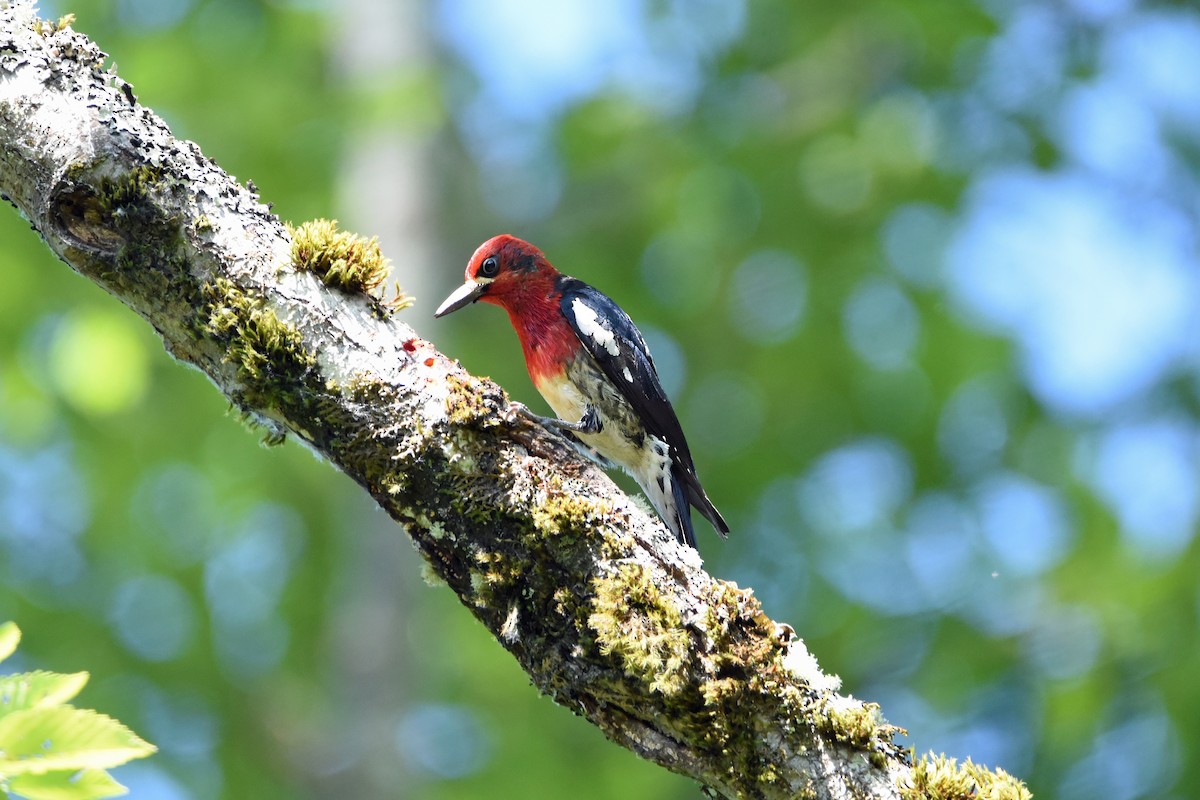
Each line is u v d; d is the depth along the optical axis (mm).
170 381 13422
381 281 5113
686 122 16172
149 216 4910
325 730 13719
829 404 15453
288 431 5211
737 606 4707
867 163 15523
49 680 3570
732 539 15328
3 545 13695
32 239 12516
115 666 13031
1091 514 13375
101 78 5086
